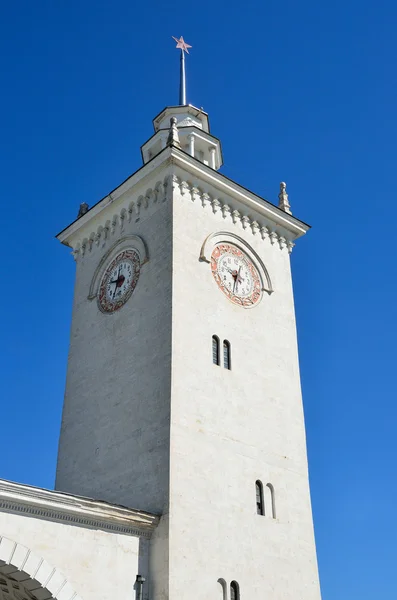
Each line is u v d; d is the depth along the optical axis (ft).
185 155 137.90
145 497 110.63
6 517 90.48
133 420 120.47
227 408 123.03
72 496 95.96
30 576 89.81
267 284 145.18
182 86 181.57
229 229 143.02
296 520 123.95
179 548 103.71
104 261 146.51
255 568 112.88
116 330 134.21
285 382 137.08
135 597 99.14
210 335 127.44
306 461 132.05
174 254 128.77
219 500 113.19
